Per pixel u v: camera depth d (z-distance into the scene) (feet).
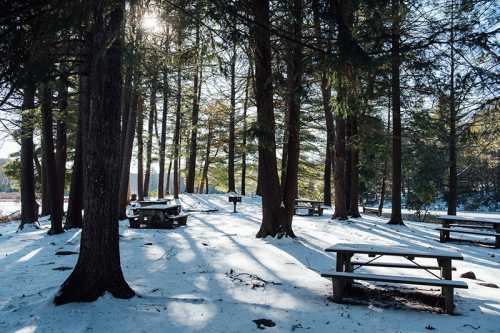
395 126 48.34
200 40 21.21
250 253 26.76
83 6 12.45
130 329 13.14
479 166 68.33
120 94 16.63
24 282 19.01
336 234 38.60
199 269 21.91
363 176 73.10
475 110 34.83
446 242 36.09
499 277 22.68
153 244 30.07
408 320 14.61
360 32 18.60
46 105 36.17
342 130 51.55
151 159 97.76
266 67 31.96
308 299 16.97
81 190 39.70
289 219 33.88
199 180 136.98
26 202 47.01
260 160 34.47
